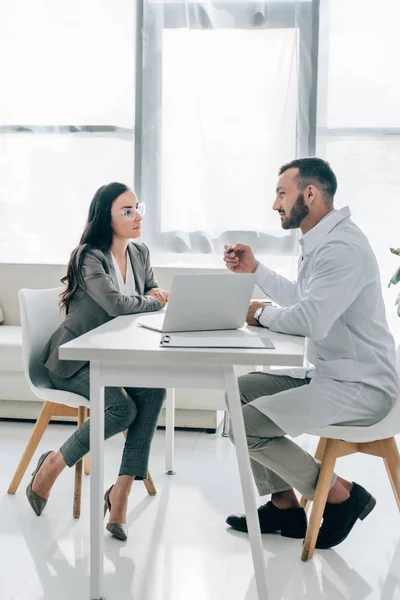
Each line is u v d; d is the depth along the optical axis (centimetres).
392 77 424
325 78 428
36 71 445
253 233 437
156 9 436
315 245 222
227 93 434
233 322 205
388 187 428
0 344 349
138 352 170
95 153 445
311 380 213
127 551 216
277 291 251
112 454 317
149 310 257
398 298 343
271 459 212
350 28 425
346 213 220
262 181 435
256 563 178
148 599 186
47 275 405
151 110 440
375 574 204
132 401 233
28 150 448
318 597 188
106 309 247
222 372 175
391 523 244
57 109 445
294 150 432
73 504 249
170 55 437
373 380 208
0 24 445
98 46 441
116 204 261
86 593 190
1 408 367
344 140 429
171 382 177
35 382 252
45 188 448
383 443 211
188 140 438
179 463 305
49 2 441
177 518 243
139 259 282
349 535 232
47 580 197
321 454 245
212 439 345
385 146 427
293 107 430
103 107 443
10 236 453
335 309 201
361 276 204
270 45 430
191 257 441
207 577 199
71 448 236
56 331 252
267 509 232
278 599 187
